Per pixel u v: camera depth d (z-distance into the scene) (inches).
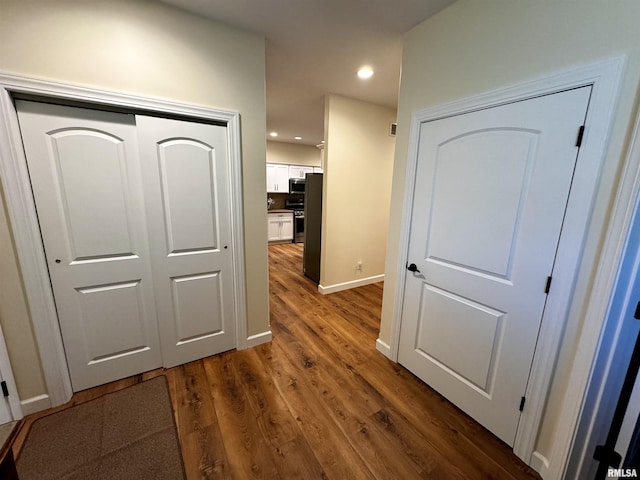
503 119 53.1
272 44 81.7
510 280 54.5
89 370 69.6
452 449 57.1
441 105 64.7
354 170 139.2
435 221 69.2
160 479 50.0
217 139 75.0
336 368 82.3
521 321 53.2
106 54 58.9
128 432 59.1
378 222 154.4
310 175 160.1
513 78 51.4
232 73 73.4
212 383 74.4
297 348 92.3
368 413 65.8
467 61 59.1
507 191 53.4
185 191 73.0
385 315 88.4
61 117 58.6
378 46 82.4
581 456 46.3
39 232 59.1
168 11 63.7
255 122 79.2
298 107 144.5
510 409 56.5
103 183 64.5
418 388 74.6
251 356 87.0
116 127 64.1
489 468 53.4
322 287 142.4
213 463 52.9
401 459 54.7
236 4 63.9
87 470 51.3
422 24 69.3
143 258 71.9
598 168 41.6
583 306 44.9
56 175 59.6
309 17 68.7
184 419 62.6
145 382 73.7
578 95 42.9
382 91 120.3
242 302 86.9
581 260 44.6
